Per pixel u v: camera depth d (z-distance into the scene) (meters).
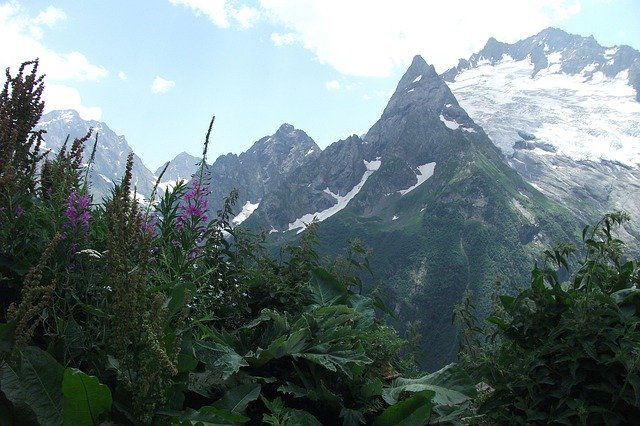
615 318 4.10
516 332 4.61
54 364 3.14
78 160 4.32
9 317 2.90
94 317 3.78
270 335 4.81
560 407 4.16
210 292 4.90
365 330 5.38
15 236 3.74
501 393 4.54
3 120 3.79
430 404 4.36
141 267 3.17
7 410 2.96
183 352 3.82
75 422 2.96
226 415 3.46
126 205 3.19
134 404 3.09
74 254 3.74
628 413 4.03
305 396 4.58
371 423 4.61
